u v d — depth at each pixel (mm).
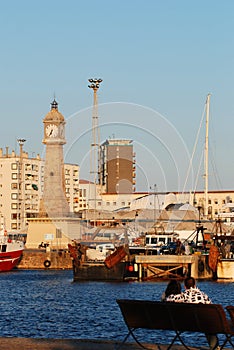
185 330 23828
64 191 162375
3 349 25391
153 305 23922
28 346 25906
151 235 113812
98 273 97750
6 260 138375
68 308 63469
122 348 25609
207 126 145375
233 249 109375
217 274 97688
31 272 136250
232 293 77438
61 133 161750
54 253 148250
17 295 81812
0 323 50438
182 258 95938
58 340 27078
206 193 145875
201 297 25359
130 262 97062
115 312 58531
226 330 23094
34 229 160750
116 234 123125
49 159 161875
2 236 140750
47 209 160875
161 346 26281
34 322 50969
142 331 40219
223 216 139750
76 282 98688
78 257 99875
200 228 110000
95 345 26125
